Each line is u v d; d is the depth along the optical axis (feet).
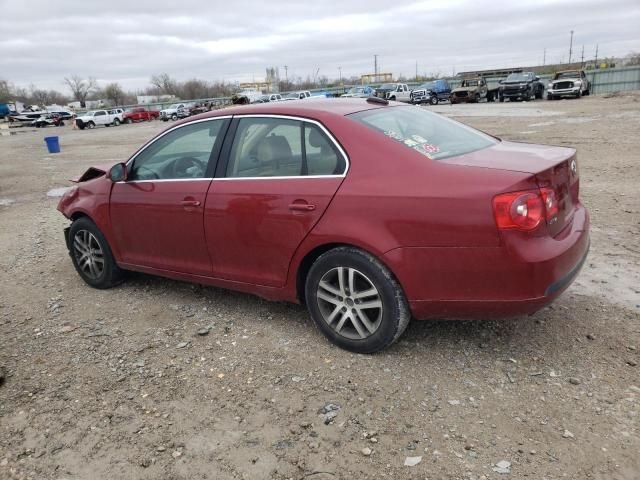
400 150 10.93
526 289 9.88
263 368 11.68
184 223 13.69
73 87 424.46
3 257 21.12
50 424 10.25
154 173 14.66
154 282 17.15
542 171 10.01
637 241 18.20
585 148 40.83
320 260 11.65
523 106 103.24
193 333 13.48
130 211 14.92
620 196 24.45
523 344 11.94
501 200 9.64
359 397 10.44
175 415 10.28
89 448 9.53
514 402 10.00
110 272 16.43
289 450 9.18
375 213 10.67
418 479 8.36
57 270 19.08
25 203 33.37
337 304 11.80
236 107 13.62
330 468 8.71
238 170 12.86
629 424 9.25
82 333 13.92
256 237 12.41
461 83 146.92
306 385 10.94
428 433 9.33
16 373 12.12
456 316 10.69
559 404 9.87
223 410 10.34
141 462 9.11
